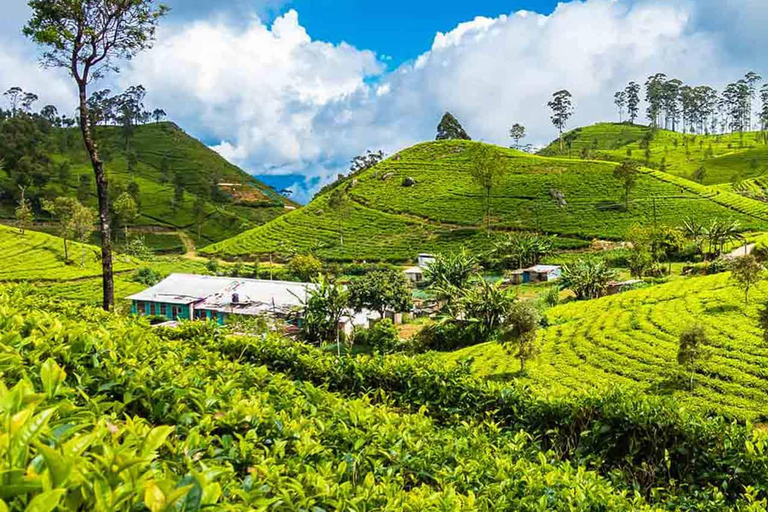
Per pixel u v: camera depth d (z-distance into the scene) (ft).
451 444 20.33
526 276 249.14
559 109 596.70
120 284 242.58
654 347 97.30
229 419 16.10
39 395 9.18
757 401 69.67
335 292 151.12
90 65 59.36
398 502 13.23
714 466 26.37
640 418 28.17
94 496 7.48
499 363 104.58
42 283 232.73
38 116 555.69
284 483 12.40
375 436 18.38
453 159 443.32
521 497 18.39
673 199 320.91
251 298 184.96
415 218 358.84
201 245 427.33
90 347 18.12
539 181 372.38
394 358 33.76
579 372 91.15
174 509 7.88
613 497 19.70
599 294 192.24
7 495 6.64
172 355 21.76
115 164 562.66
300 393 21.94
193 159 646.74
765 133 625.82
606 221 304.91
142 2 58.49
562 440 28.84
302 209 418.10
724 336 95.96
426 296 231.09
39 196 404.57
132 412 16.21
